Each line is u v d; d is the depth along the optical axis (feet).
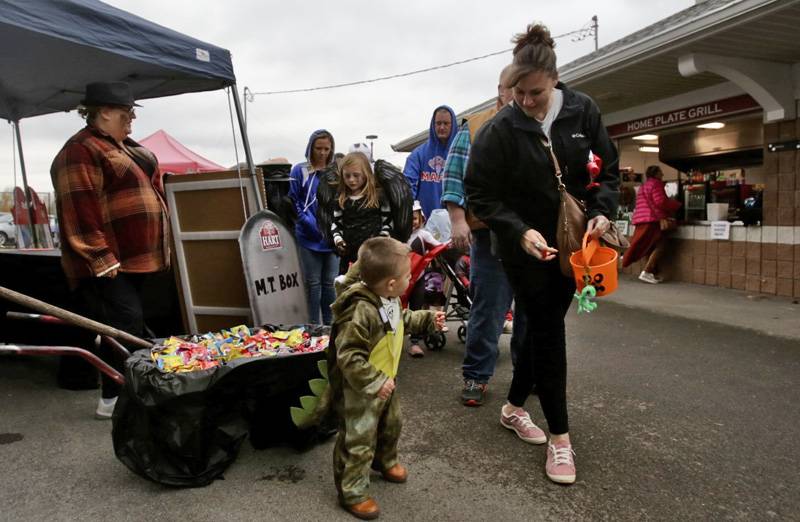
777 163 21.81
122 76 16.44
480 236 10.83
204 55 13.60
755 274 22.97
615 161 8.66
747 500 7.77
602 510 7.62
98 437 10.14
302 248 15.47
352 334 7.29
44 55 14.84
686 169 31.22
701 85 24.63
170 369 8.24
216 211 13.82
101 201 10.63
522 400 9.96
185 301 14.25
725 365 13.64
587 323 18.38
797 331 16.67
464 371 11.51
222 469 8.50
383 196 13.47
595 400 11.46
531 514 7.57
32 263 13.73
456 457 9.20
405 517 7.53
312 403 8.39
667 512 7.54
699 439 9.64
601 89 24.93
